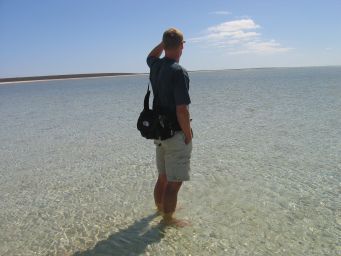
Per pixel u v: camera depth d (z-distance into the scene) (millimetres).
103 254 2846
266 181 4402
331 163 5121
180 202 3775
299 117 9648
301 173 4695
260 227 3182
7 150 7281
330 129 7715
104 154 6387
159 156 3219
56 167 5664
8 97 30438
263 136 7227
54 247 3010
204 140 7027
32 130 9930
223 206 3656
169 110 2863
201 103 14922
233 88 26750
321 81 33312
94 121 11078
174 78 2752
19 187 4738
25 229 3389
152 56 3115
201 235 3068
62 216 3646
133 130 8945
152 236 3090
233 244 2910
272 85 29188
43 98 26141
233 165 5148
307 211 3488
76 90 38969
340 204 3637
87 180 4836
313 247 2828
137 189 4332
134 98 21156
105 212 3670
